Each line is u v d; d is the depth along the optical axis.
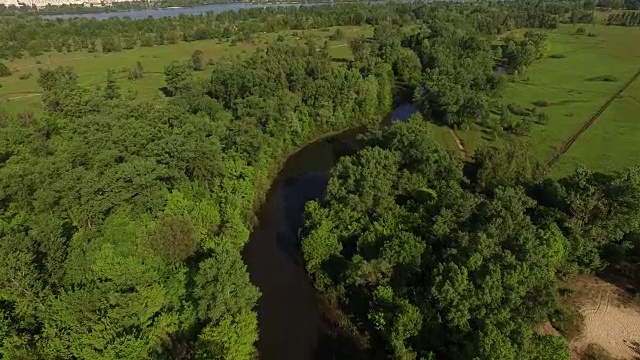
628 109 147.25
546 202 87.00
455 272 57.69
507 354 50.41
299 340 69.12
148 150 93.31
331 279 77.25
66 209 73.94
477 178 96.94
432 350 59.72
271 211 101.19
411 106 164.12
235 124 111.38
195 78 167.38
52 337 54.31
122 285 61.66
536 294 58.84
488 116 139.75
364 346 67.00
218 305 58.44
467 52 188.12
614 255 75.62
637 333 64.94
